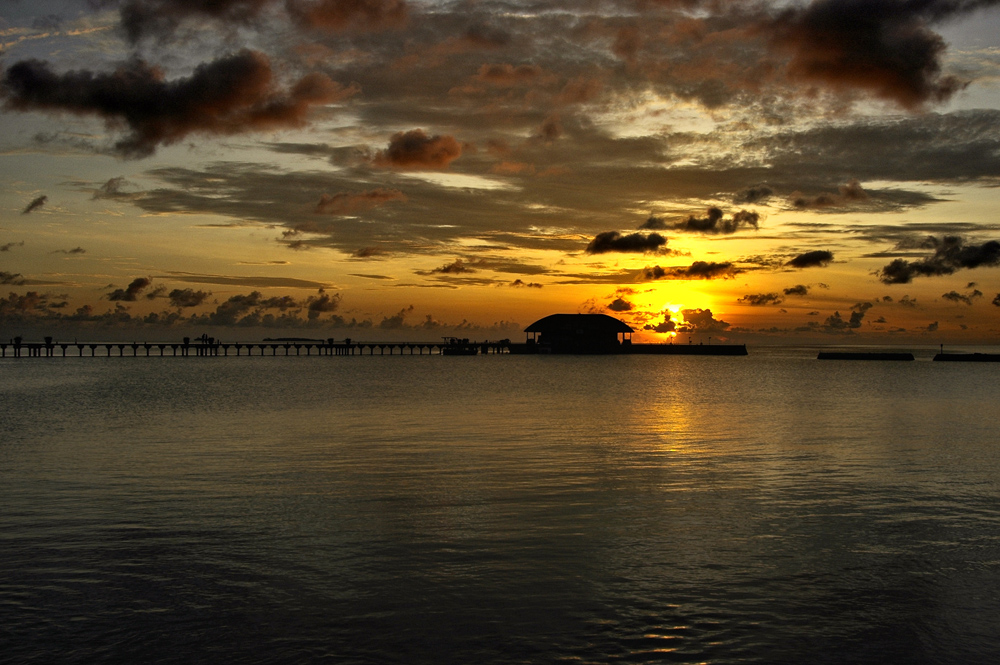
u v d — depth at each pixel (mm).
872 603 10805
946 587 11414
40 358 132000
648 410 38031
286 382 63750
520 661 9141
